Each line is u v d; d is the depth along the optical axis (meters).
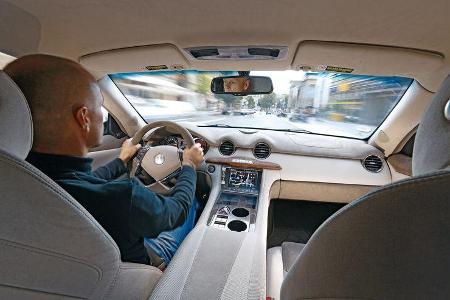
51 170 0.83
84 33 1.36
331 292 0.54
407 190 0.37
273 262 1.35
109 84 2.13
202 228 1.38
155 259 1.26
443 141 0.44
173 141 2.12
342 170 2.15
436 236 0.38
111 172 1.48
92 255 0.71
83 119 0.88
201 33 1.33
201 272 1.03
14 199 0.52
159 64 1.73
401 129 1.98
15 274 0.59
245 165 2.06
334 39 1.31
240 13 1.15
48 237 0.59
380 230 0.41
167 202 1.04
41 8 1.13
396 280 0.44
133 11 1.15
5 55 1.39
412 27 1.16
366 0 1.00
